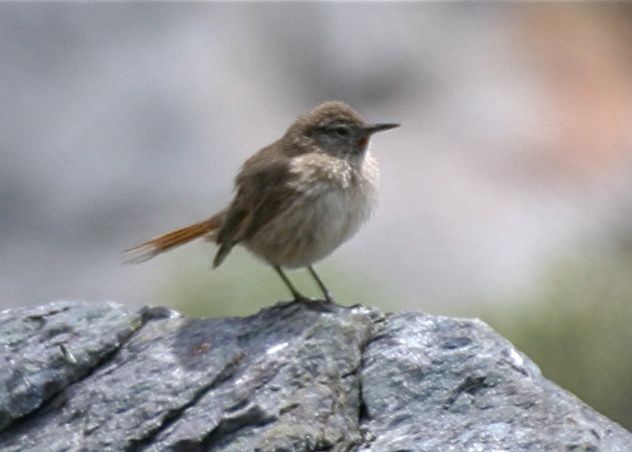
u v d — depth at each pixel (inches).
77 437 357.7
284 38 837.8
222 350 371.2
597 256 627.8
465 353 365.7
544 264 641.6
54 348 374.0
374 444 350.0
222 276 551.5
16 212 740.7
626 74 906.7
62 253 726.5
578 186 799.1
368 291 581.3
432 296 671.8
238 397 358.0
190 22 823.1
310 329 373.1
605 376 573.6
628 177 812.6
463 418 352.8
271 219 406.9
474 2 909.8
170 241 441.1
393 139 803.4
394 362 365.7
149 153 762.8
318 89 826.8
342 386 362.0
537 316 587.5
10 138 758.5
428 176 775.1
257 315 383.6
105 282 707.4
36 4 802.8
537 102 861.2
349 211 411.5
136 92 781.9
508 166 800.3
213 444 350.9
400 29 864.9
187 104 781.9
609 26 934.4
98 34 803.4
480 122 831.1
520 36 904.9
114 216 740.0
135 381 366.6
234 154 763.4
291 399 356.5
